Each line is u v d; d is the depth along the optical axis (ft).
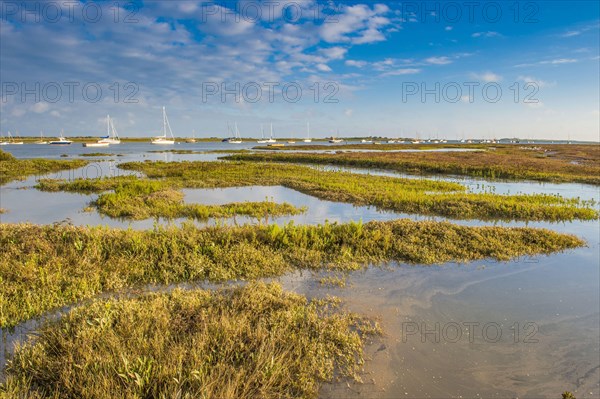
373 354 18.16
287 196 66.39
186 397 13.37
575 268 30.09
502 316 22.24
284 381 15.17
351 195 63.16
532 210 50.19
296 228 36.22
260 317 19.94
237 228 35.37
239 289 23.71
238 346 17.08
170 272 26.71
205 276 26.96
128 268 26.96
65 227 33.01
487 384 16.26
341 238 34.68
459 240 34.91
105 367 14.73
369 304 23.53
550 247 34.65
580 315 22.40
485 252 32.96
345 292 25.16
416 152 221.46
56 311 21.45
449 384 16.20
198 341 16.89
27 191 70.74
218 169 108.06
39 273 25.13
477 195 63.46
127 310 19.53
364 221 47.47
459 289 25.99
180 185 76.79
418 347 18.86
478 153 205.57
